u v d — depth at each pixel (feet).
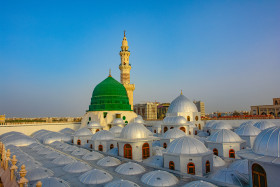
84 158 142.41
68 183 95.66
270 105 385.91
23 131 290.76
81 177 101.76
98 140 175.11
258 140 75.36
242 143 141.49
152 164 124.98
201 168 104.47
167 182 90.02
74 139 207.00
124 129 149.28
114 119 294.25
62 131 302.45
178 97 265.13
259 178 72.28
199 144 113.91
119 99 320.50
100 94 321.52
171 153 112.06
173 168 110.32
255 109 405.59
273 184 66.64
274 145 68.80
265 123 193.06
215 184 84.58
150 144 143.74
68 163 130.21
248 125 175.32
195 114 253.24
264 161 66.28
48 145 210.59
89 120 311.27
